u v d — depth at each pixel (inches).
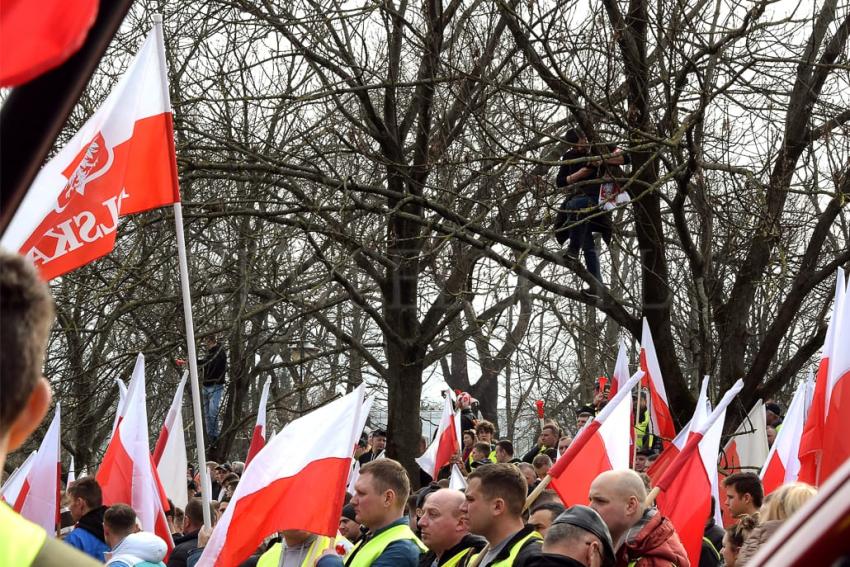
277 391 1754.4
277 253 1052.5
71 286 1011.9
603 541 293.9
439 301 1079.0
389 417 1079.0
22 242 378.0
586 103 798.5
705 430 423.8
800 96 820.6
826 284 1048.8
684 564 329.4
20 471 569.9
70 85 70.8
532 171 898.1
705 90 741.3
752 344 1201.4
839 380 422.9
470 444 922.1
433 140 995.3
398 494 390.0
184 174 945.5
